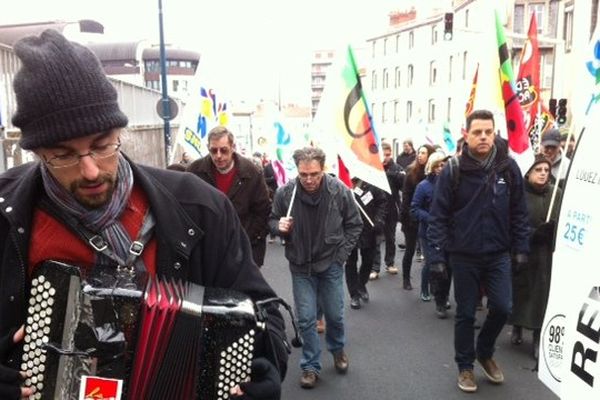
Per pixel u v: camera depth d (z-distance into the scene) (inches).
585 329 80.5
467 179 156.6
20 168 61.4
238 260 65.1
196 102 297.6
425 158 272.8
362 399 165.0
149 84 1755.7
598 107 86.0
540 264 186.5
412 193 276.2
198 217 62.7
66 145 52.1
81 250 57.0
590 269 80.9
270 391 57.7
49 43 52.0
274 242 438.9
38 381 52.1
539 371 97.1
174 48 1759.4
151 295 55.5
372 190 251.4
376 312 249.0
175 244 59.9
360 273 260.2
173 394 55.7
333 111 233.1
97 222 57.0
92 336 52.4
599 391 75.5
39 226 57.0
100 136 53.2
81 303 52.6
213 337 56.3
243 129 1327.5
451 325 230.8
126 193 58.5
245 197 190.4
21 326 56.1
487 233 156.4
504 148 157.8
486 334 168.2
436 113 1843.0
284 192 177.2
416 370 185.3
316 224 172.9
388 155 325.1
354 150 231.5
